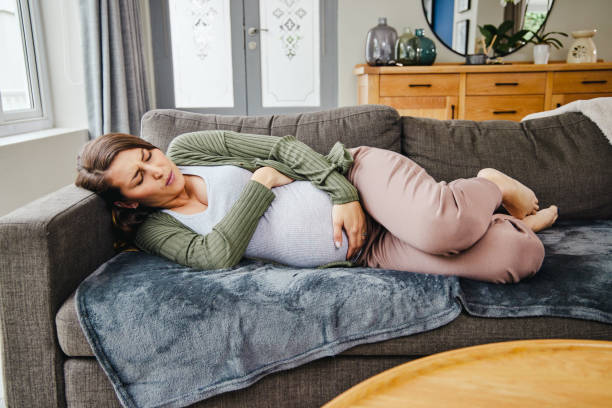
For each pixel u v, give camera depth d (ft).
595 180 4.79
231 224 3.52
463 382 2.11
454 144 5.02
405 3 12.84
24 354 3.14
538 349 2.36
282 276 3.36
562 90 11.13
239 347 3.04
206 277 3.31
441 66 10.89
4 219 3.05
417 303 3.18
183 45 13.41
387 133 5.00
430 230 3.29
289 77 13.60
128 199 3.76
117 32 9.49
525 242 3.24
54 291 3.11
